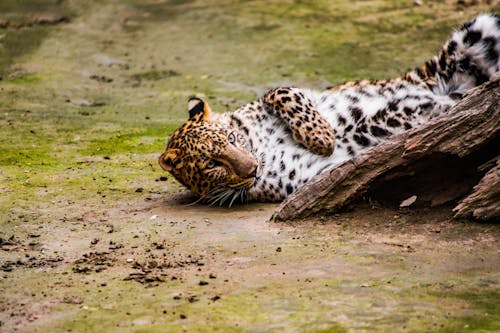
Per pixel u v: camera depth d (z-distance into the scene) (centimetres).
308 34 2430
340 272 873
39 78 2112
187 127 1240
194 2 2978
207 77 2108
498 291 797
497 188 991
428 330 715
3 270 934
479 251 915
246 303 795
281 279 861
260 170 1212
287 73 2086
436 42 2272
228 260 939
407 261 897
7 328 761
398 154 1052
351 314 755
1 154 1495
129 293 840
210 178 1193
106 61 2323
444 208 1051
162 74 2173
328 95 1284
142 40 2545
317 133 1217
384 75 2025
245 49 2345
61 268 937
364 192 1072
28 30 2639
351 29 2459
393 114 1252
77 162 1453
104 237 1056
